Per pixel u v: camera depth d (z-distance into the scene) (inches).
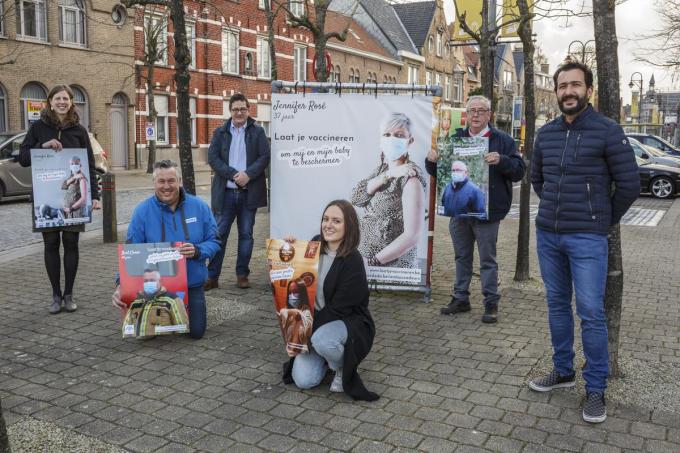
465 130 234.4
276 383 173.9
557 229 158.7
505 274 313.9
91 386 171.6
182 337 211.9
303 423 149.8
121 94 1099.9
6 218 516.7
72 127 240.2
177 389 169.6
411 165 253.8
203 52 1218.6
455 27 440.5
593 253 154.8
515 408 157.6
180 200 210.1
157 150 1160.8
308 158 259.1
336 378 167.9
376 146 255.4
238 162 270.1
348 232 169.0
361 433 144.7
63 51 999.0
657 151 870.4
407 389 169.6
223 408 157.9
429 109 250.5
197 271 207.6
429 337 213.2
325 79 389.4
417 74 1966.0
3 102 939.3
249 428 147.3
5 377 177.6
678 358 194.7
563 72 154.4
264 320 230.7
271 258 171.3
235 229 467.2
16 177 626.2
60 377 177.8
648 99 2559.1
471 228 237.5
